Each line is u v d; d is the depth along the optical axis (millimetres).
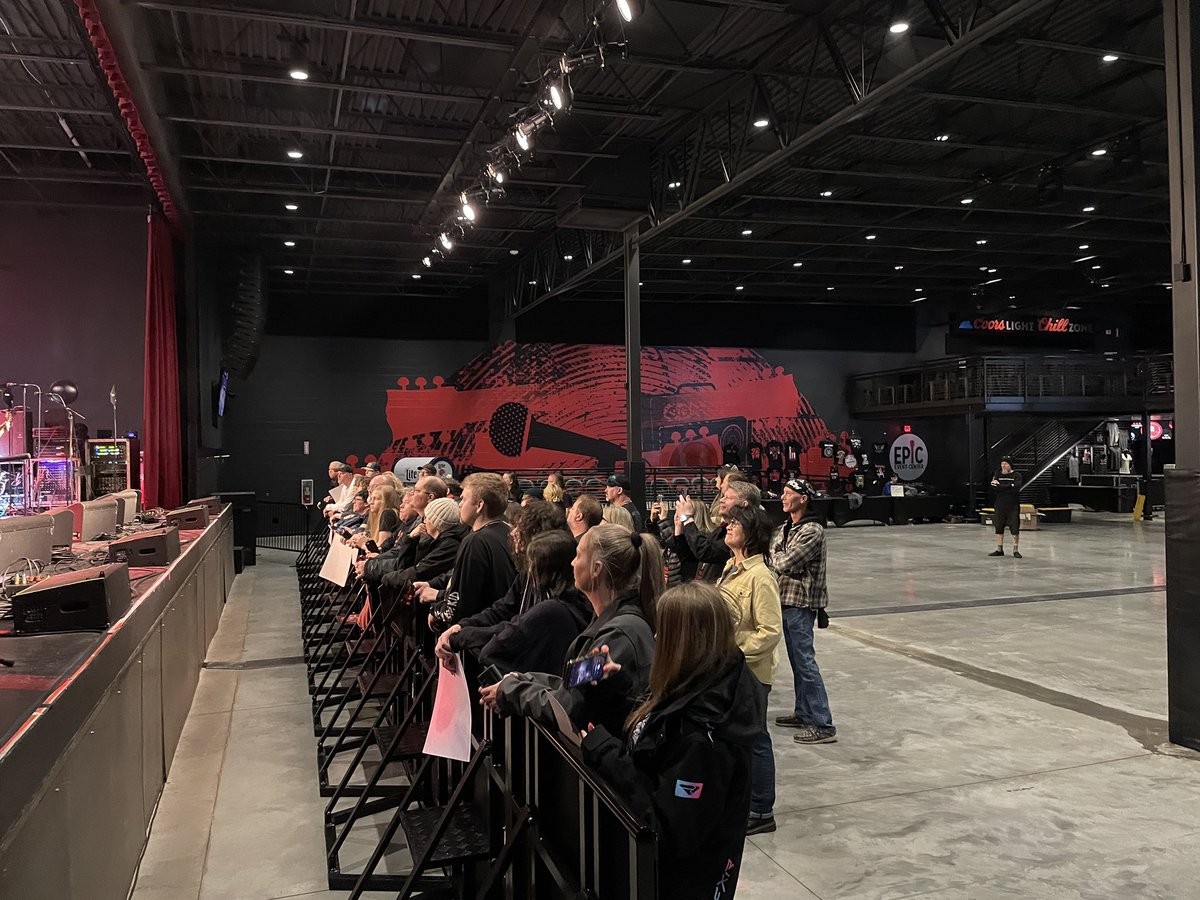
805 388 24953
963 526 20469
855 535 18219
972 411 21250
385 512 6621
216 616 8453
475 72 9672
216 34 8656
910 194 15305
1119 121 11914
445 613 3605
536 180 12742
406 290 21562
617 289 22328
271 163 11859
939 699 5559
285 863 3391
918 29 8680
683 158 12070
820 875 3176
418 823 2871
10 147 11211
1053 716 5180
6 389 9984
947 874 3186
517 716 2395
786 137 9508
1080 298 24484
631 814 1620
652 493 22875
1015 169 13953
